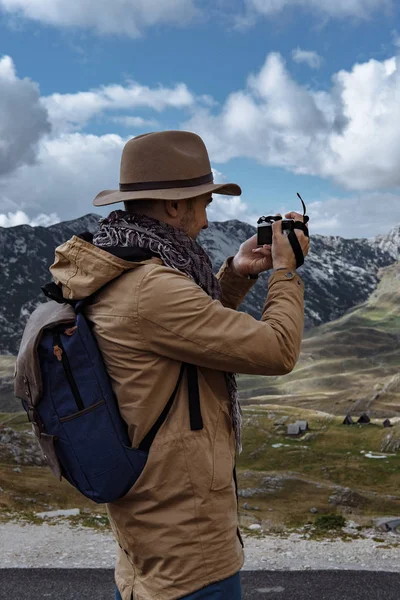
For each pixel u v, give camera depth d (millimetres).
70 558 9180
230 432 2227
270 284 2295
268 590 6969
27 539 11109
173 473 2057
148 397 2070
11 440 75062
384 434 118312
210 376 2197
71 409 2109
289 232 2359
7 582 7359
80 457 2111
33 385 2135
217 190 2311
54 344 2119
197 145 2326
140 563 2143
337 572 7836
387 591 6840
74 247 2199
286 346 2121
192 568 2031
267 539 11406
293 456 111875
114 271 2119
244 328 2068
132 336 2076
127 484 2086
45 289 2285
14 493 33062
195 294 2084
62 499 33625
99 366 2115
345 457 107625
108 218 2334
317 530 12555
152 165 2244
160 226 2266
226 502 2113
